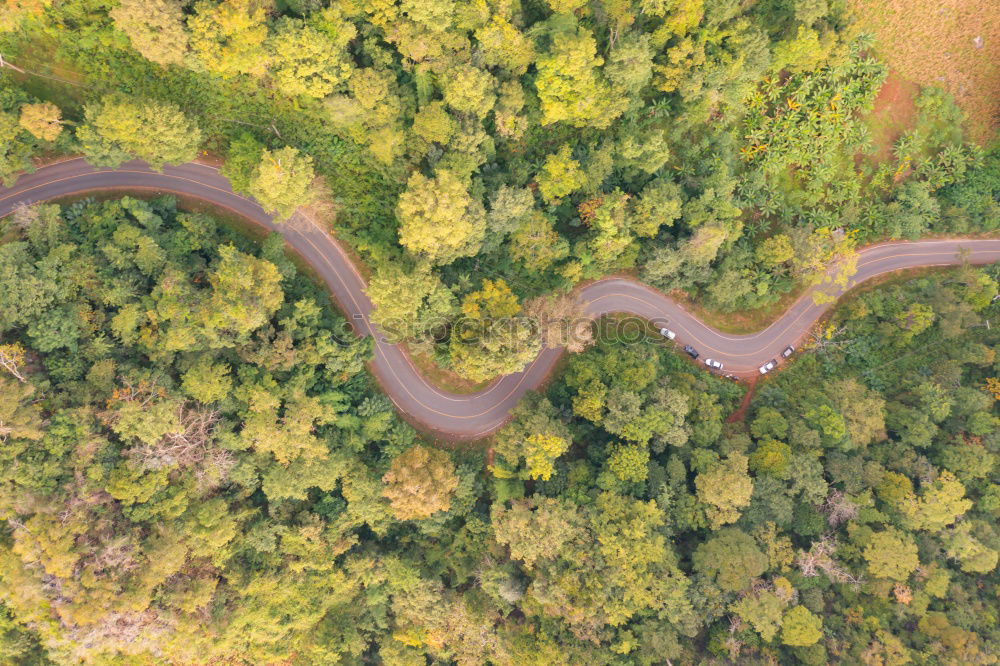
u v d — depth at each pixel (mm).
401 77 65688
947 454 74750
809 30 73188
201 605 58156
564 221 77750
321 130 66625
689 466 73375
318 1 58312
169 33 54125
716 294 79562
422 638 70250
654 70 71938
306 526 64938
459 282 71812
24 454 51562
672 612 63938
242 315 59156
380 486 68188
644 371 72750
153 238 61750
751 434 78062
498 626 70188
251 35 54531
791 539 72312
